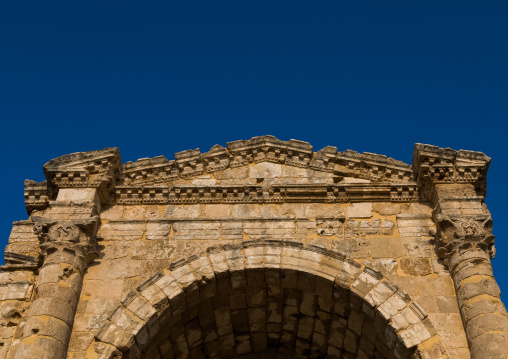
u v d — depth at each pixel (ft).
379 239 70.90
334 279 67.26
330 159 78.07
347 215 73.31
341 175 77.71
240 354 79.61
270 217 73.10
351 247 70.33
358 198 74.54
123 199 75.66
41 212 76.64
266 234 71.82
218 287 69.72
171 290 66.85
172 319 68.85
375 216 73.00
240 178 77.97
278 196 75.00
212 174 78.54
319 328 74.95
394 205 73.92
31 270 71.56
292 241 69.87
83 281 68.18
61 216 70.95
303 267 68.18
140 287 66.80
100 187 74.28
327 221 72.64
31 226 75.56
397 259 69.05
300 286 69.92
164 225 72.84
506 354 58.59
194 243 71.36
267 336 77.92
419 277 67.46
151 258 70.18
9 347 66.03
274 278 69.56
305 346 78.13
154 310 65.51
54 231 68.59
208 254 69.41
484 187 75.20
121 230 72.49
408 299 65.21
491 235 67.05
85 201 72.43
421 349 61.87
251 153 79.51
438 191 72.02
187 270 68.33
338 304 69.41
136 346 64.80
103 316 65.62
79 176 74.59
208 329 74.69
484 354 59.11
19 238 74.43
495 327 60.39
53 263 66.44
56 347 61.41
